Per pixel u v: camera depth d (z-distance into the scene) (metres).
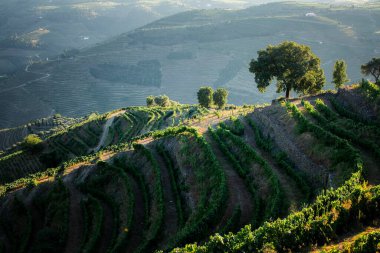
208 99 135.00
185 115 116.00
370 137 46.97
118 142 114.38
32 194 74.94
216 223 41.94
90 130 139.12
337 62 92.44
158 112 131.75
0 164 122.19
